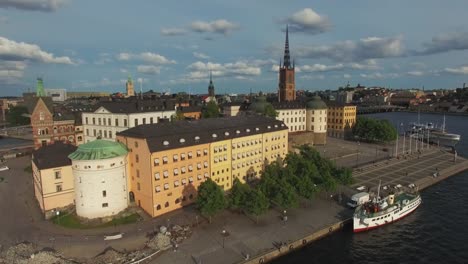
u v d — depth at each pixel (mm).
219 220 73938
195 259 58031
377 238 71938
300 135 160750
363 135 178625
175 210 79688
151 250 60094
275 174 84000
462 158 139000
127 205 78562
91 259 57250
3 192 92875
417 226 77750
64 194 79438
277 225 72000
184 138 82500
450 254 66000
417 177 109625
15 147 166875
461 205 89750
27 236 65812
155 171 75000
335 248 67188
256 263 59188
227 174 93812
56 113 146375
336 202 85562
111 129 128250
